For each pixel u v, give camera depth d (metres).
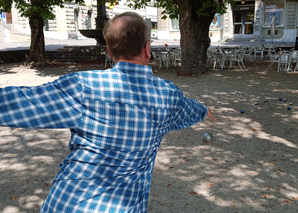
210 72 13.33
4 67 15.85
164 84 1.36
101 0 15.97
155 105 1.30
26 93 1.18
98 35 19.23
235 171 3.99
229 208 3.13
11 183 3.72
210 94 9.05
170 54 15.58
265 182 3.68
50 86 1.21
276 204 3.20
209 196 3.37
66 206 1.24
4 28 32.41
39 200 3.34
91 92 1.22
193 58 12.52
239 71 13.59
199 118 1.52
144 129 1.28
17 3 15.58
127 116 1.25
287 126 5.93
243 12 34.94
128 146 1.26
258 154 4.56
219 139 5.24
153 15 52.41
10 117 1.15
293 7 31.67
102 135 1.23
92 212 1.24
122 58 1.33
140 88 1.29
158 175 3.90
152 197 3.35
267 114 6.83
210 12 11.86
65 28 37.22
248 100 8.22
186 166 4.16
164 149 4.81
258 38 33.69
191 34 12.24
